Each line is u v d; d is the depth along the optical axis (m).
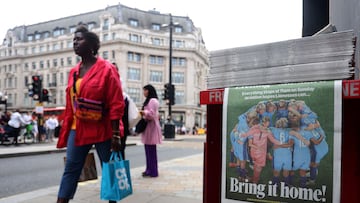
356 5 2.05
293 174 1.58
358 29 2.00
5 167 9.19
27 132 20.08
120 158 3.24
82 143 3.13
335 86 1.51
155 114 6.29
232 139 1.76
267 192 1.64
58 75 76.69
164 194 4.68
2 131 17.36
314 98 1.55
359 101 1.50
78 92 3.12
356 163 1.50
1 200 4.54
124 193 3.13
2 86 86.12
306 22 3.43
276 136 1.63
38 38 83.06
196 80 79.56
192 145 19.00
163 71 75.44
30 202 4.30
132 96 71.25
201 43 84.75
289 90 1.62
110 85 3.14
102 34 73.12
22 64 82.88
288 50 1.72
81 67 3.30
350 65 1.54
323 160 1.51
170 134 26.78
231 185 1.75
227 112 1.79
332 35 1.60
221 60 1.94
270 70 1.76
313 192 1.53
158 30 76.06
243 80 1.85
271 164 1.64
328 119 1.51
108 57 71.06
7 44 86.19
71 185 3.16
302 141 1.56
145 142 6.33
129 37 72.31
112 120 3.14
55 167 9.21
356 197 1.49
